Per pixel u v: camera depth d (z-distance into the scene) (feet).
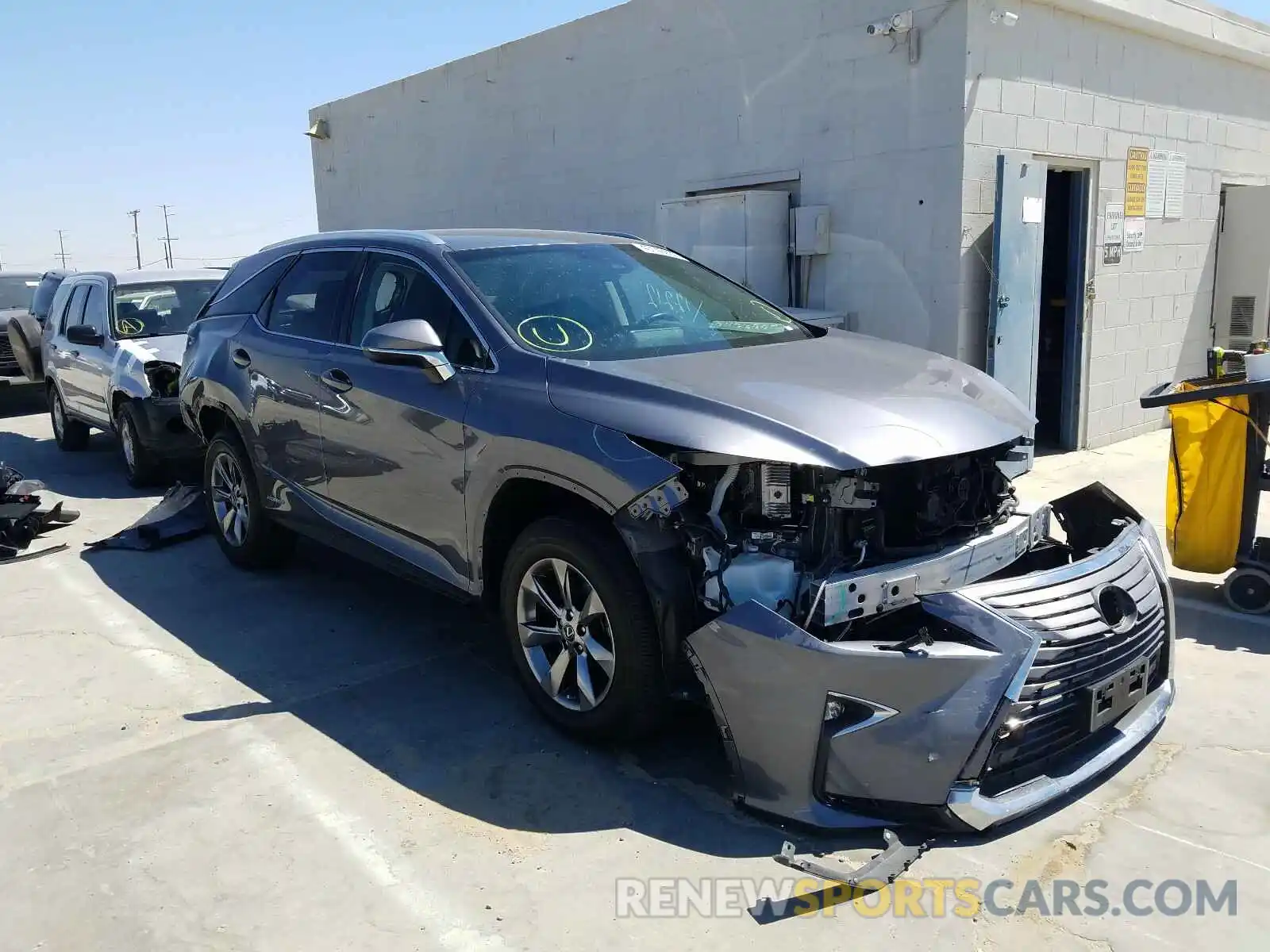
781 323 15.43
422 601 18.08
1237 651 15.34
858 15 27.17
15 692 14.52
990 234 26.71
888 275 27.71
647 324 14.11
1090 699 10.53
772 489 10.61
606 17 34.73
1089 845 10.30
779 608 10.34
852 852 10.17
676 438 10.71
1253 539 16.88
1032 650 9.91
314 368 15.98
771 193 29.07
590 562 11.50
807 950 8.89
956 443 10.69
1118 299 31.22
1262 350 16.15
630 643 11.30
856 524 10.58
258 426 17.61
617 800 11.34
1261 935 8.95
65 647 16.16
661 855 10.28
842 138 28.19
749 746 10.28
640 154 34.58
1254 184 37.19
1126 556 11.69
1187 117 32.89
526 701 13.91
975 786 9.88
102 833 10.86
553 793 11.50
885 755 9.79
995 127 26.21
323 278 16.89
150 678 14.89
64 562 20.74
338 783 11.81
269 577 19.53
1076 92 28.37
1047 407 32.07
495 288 13.97
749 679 10.12
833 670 9.77
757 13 29.78
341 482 15.67
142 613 17.66
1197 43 32.01
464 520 13.21
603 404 11.54
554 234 16.38
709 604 10.70
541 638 12.63
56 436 35.09
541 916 9.41
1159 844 10.30
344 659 15.48
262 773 12.07
